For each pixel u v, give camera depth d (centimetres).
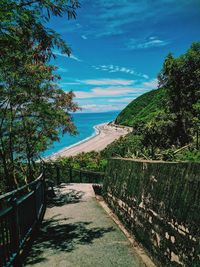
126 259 505
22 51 663
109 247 567
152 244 493
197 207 342
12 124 1024
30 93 927
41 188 866
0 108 957
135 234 602
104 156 2333
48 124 1110
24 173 1145
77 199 1094
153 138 1816
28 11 502
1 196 383
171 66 2456
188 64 2433
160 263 453
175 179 420
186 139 1752
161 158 921
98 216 826
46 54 607
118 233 660
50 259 511
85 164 2156
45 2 512
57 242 603
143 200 558
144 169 582
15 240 462
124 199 717
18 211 503
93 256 521
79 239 621
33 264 490
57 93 1102
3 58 690
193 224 347
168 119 2041
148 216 522
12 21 498
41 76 910
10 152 1010
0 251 390
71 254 533
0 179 1051
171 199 421
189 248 355
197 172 354
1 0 460
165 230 436
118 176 840
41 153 1260
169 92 2541
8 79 853
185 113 2042
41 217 803
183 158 777
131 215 642
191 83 2412
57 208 950
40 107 990
